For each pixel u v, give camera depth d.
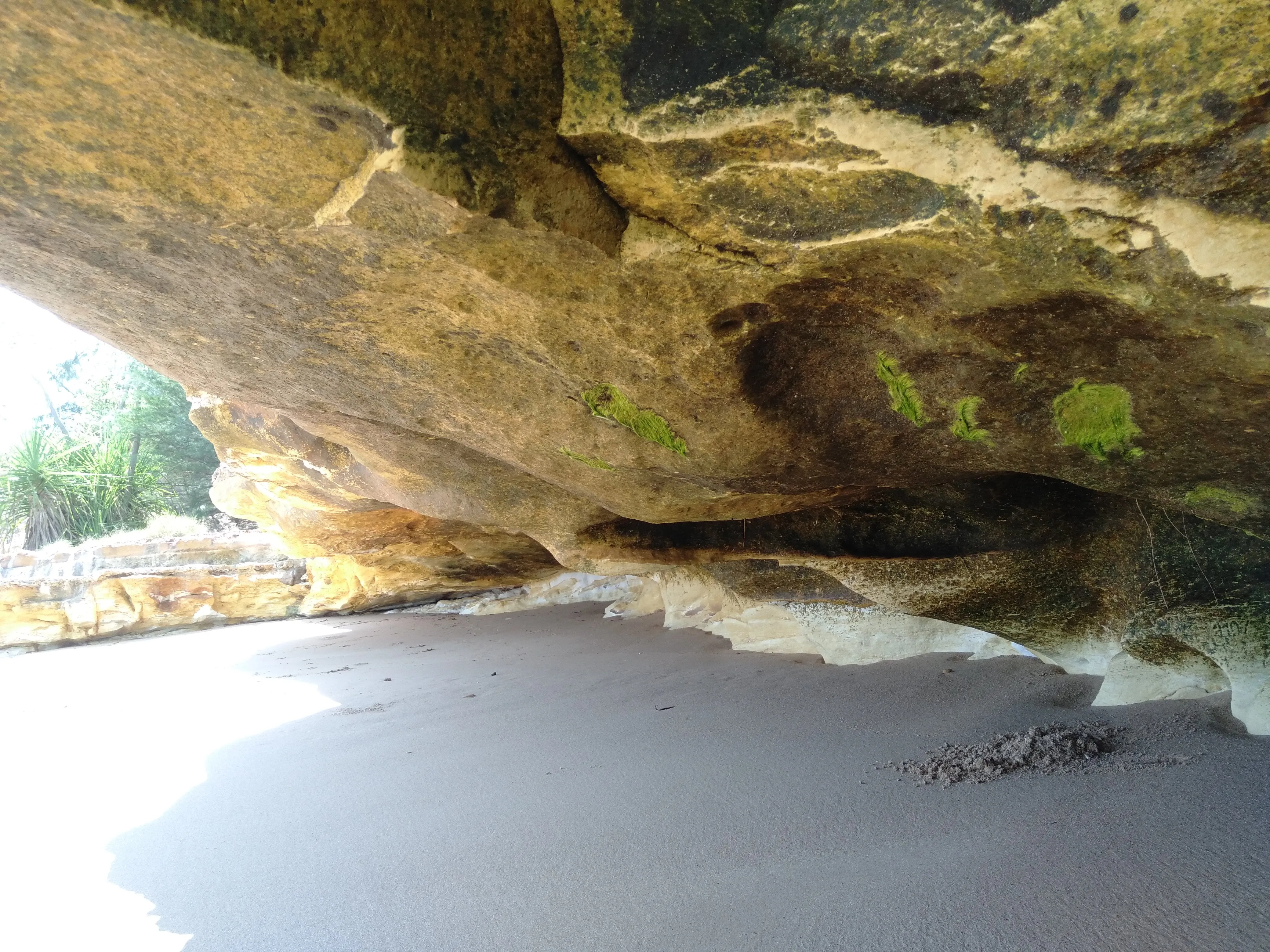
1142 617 3.68
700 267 2.53
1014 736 3.66
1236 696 3.32
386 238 2.55
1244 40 1.61
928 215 2.14
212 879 3.43
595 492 4.41
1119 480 2.91
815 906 2.55
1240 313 2.04
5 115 2.07
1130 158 1.84
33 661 11.14
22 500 18.27
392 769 4.63
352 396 4.02
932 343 2.66
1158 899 2.29
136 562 14.12
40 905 3.40
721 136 2.09
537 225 2.37
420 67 2.01
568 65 2.10
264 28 1.85
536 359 3.24
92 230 2.64
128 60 1.89
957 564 4.51
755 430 3.28
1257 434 2.43
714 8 1.98
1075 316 2.31
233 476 10.50
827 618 5.80
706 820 3.34
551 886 2.96
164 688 8.37
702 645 6.99
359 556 12.12
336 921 2.93
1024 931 2.26
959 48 1.83
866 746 3.93
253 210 2.46
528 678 6.75
